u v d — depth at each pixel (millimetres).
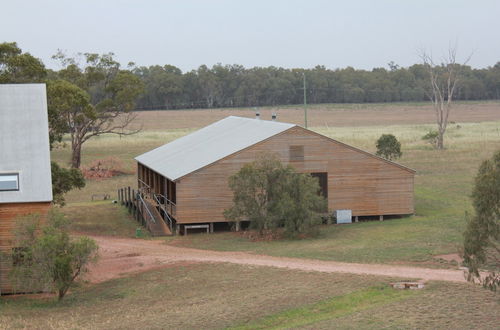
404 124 129875
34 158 29891
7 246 27641
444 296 22531
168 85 186125
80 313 24062
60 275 26031
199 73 195625
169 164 45906
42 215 27938
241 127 50469
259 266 29094
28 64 41938
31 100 33500
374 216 42656
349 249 32344
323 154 41562
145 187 52906
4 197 27625
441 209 44281
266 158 38281
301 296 23609
